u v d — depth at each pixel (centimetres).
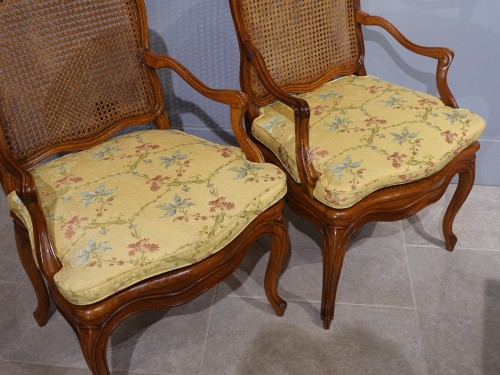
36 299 185
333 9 181
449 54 170
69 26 149
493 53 200
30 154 152
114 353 166
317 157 152
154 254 125
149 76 167
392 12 196
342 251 153
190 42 207
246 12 164
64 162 152
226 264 141
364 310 177
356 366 160
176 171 145
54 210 135
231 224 134
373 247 201
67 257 125
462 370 159
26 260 155
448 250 199
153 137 162
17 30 141
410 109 167
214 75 215
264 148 173
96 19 153
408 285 186
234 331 172
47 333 173
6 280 193
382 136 156
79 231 129
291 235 208
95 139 163
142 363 163
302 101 145
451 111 167
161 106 172
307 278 190
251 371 160
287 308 179
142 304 130
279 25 172
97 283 119
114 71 160
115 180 143
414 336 169
